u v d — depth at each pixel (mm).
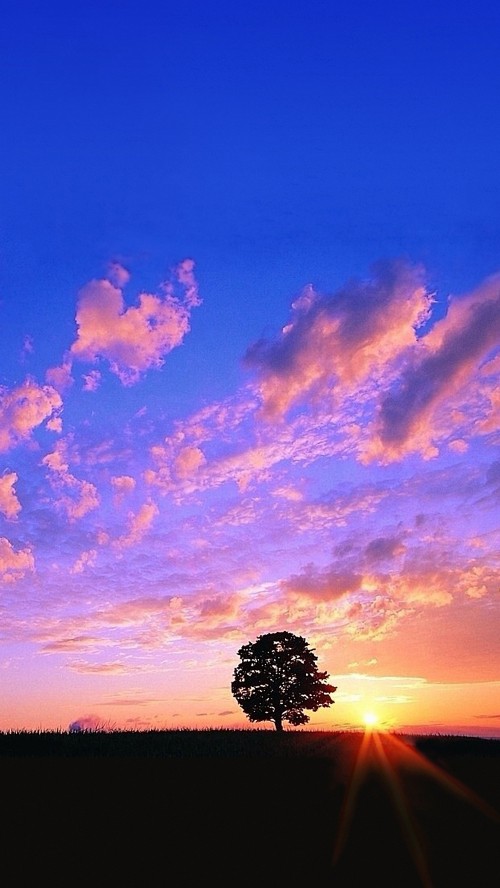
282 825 19812
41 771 35688
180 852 16328
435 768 36156
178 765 38125
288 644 72938
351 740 51188
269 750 47719
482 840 17562
